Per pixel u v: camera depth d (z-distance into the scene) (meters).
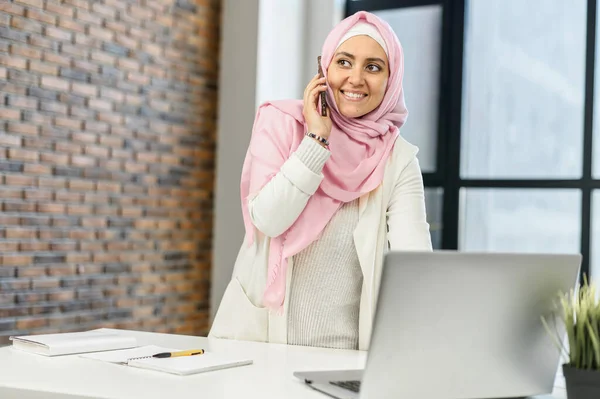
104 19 4.81
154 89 5.22
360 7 6.20
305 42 6.14
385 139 2.11
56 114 4.50
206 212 5.75
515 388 1.56
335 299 2.03
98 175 4.80
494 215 5.76
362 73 2.07
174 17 5.38
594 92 5.44
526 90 5.68
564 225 5.54
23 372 1.56
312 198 2.03
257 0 5.67
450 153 5.85
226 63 5.79
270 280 2.03
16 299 4.27
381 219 2.03
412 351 1.39
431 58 5.96
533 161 5.64
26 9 4.30
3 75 4.18
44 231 4.44
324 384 1.44
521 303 1.50
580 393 1.42
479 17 5.84
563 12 5.58
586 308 1.45
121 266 4.98
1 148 4.19
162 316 5.32
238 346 1.93
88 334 1.98
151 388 1.43
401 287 1.34
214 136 5.81
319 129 1.96
